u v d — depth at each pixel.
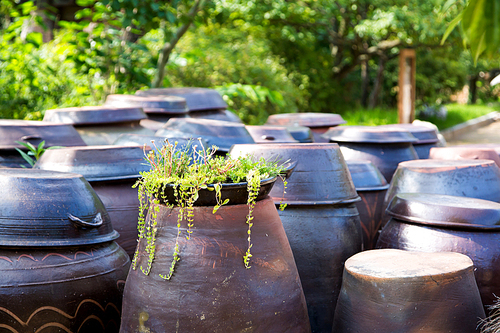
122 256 2.54
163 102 4.35
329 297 2.82
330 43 14.89
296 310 2.10
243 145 2.86
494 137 15.81
